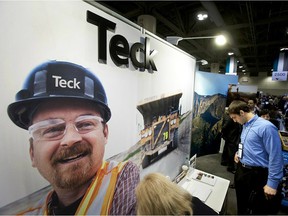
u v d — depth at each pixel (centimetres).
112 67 103
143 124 137
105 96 100
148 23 345
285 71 692
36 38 68
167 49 161
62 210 85
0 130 62
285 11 421
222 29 469
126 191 120
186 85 205
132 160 127
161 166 169
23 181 70
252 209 183
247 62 1166
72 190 88
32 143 71
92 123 94
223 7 404
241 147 189
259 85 1504
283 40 586
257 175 175
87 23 87
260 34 607
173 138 188
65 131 82
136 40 121
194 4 398
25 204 72
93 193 98
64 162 83
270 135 162
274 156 160
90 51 90
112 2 379
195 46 698
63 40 77
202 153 427
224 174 347
